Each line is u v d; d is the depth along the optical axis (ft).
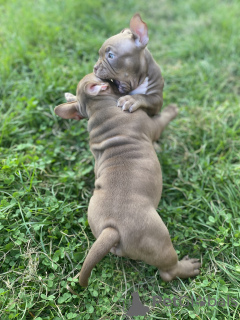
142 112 1.44
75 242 1.48
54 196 1.58
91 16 2.82
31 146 1.80
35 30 2.48
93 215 1.23
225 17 2.83
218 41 2.61
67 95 1.60
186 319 1.30
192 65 2.47
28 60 2.30
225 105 2.13
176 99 2.24
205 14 2.99
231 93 2.30
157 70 1.51
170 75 2.37
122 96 1.45
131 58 1.38
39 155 1.79
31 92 2.06
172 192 1.72
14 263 1.38
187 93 2.27
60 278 1.36
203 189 1.72
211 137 1.98
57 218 1.50
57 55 2.35
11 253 1.40
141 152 1.32
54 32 2.49
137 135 1.36
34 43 2.46
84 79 1.46
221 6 3.01
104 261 1.42
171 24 2.94
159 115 1.72
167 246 1.23
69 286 1.33
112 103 1.41
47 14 2.66
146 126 1.42
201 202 1.67
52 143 1.87
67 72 2.16
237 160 1.86
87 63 2.35
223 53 2.56
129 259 1.44
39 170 1.70
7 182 1.58
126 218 1.19
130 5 3.06
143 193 1.24
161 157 1.85
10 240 1.44
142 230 1.18
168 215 1.60
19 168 1.64
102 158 1.36
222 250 1.47
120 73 1.40
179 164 1.85
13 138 1.86
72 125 1.96
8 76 2.16
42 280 1.32
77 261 1.42
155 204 1.30
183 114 2.12
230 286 1.38
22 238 1.42
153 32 2.85
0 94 2.07
